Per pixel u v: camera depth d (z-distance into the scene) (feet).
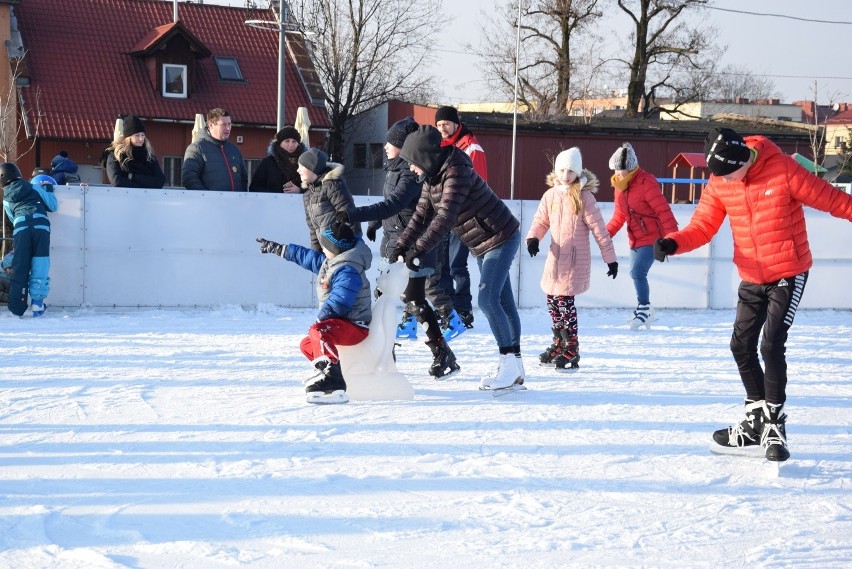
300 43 114.93
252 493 12.42
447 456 14.40
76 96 100.12
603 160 112.47
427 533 11.07
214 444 14.84
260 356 23.52
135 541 10.62
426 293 26.05
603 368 23.16
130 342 25.44
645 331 30.48
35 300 30.14
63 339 25.70
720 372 22.84
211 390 19.20
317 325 18.10
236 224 32.99
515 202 35.24
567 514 11.89
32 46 102.78
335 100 137.39
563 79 141.08
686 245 15.23
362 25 137.69
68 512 11.54
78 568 9.82
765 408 14.60
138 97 102.73
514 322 19.71
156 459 13.94
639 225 30.50
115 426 15.96
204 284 32.94
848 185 59.00
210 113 33.60
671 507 12.30
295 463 13.85
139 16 110.22
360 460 14.11
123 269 32.32
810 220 36.99
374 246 33.58
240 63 110.83
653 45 144.77
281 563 10.05
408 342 26.35
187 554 10.25
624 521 11.68
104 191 31.94
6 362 22.00
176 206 32.55
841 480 13.74
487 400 18.84
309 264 19.12
